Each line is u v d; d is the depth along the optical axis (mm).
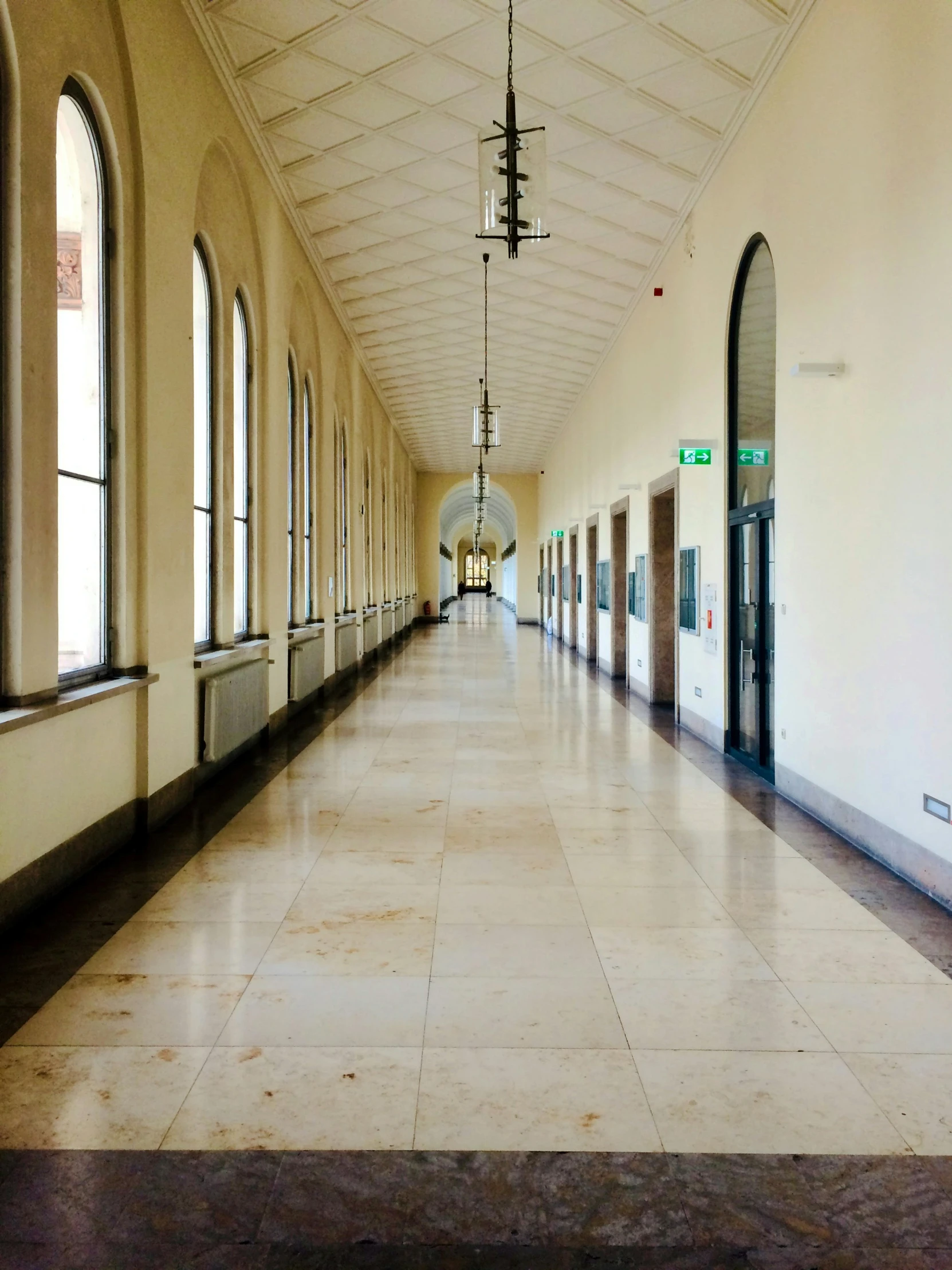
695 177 7539
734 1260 1794
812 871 4316
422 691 11508
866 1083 2449
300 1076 2455
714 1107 2326
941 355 3887
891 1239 1856
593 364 14258
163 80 4902
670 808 5527
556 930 3543
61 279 4496
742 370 7043
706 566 7801
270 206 7676
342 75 6074
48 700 3711
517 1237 1851
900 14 4215
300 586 9570
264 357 7660
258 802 5586
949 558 3842
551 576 22984
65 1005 2859
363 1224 1883
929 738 3994
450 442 22578
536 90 6242
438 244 9172
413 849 4613
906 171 4172
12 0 3363
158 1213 1910
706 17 5395
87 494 4516
